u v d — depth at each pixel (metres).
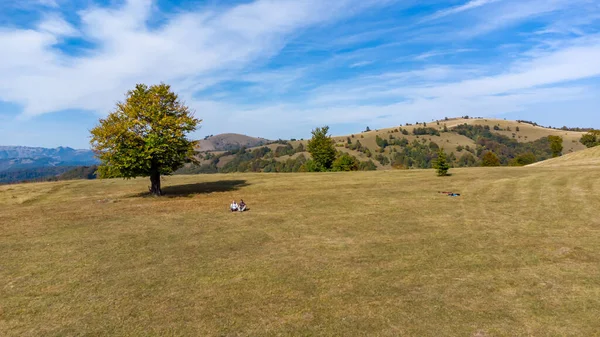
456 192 25.86
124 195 30.95
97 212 22.25
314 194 27.72
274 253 12.86
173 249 13.63
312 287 9.77
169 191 32.22
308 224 17.34
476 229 15.38
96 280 10.66
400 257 12.06
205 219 19.20
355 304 8.71
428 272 10.66
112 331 7.75
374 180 35.69
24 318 8.44
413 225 16.48
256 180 39.84
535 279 9.89
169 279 10.60
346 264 11.52
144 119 27.83
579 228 14.88
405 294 9.20
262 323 7.90
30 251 13.77
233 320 8.07
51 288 10.16
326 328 7.62
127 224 18.33
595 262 10.98
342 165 64.00
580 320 7.70
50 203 27.66
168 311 8.59
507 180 29.94
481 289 9.38
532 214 17.83
